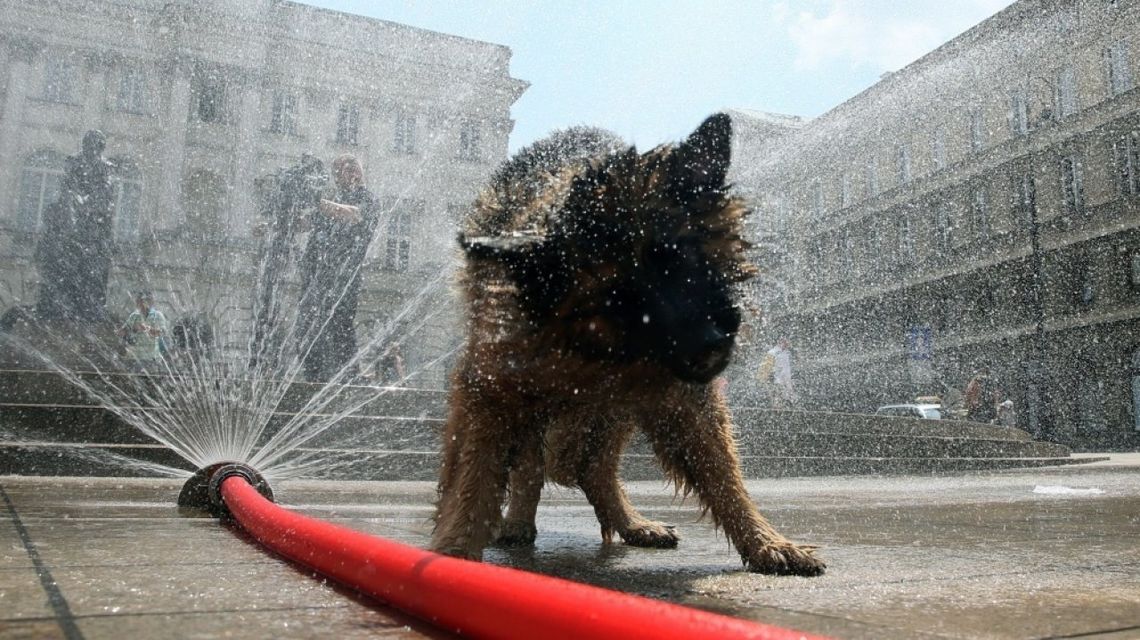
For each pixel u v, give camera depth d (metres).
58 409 6.44
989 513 4.24
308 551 1.95
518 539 3.03
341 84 27.73
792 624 1.52
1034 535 3.13
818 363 28.17
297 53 27.72
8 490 4.66
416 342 13.93
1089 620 1.56
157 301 21.55
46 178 26.09
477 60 28.56
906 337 28.33
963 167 28.25
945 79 28.88
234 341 12.74
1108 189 25.17
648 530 3.00
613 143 2.68
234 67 27.41
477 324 2.36
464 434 2.36
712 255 2.30
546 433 2.73
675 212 2.22
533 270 2.13
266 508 2.53
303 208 9.29
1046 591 1.88
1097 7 25.36
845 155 28.91
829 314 28.23
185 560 2.12
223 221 26.59
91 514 3.37
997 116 27.75
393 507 4.34
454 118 28.08
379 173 27.08
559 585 1.21
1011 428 13.37
